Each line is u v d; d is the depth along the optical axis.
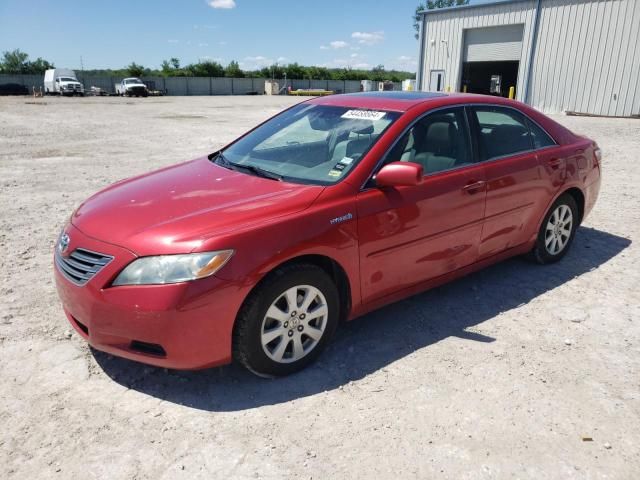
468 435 2.70
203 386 3.07
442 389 3.07
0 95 55.97
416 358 3.40
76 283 2.94
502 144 4.32
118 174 9.60
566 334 3.73
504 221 4.27
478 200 3.97
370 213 3.32
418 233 3.61
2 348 3.41
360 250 3.30
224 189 3.39
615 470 2.48
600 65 22.48
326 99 4.51
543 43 24.19
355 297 3.40
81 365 3.24
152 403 2.91
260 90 71.44
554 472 2.46
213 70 78.00
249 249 2.84
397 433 2.70
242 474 2.41
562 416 2.86
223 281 2.76
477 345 3.57
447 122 3.97
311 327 3.22
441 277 3.96
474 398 2.99
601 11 22.06
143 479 2.37
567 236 5.05
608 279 4.70
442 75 29.19
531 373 3.24
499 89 29.39
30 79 62.66
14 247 5.36
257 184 3.44
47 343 3.49
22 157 11.53
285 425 2.75
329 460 2.51
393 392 3.04
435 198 3.67
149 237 2.85
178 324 2.72
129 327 2.77
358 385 3.11
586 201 5.15
